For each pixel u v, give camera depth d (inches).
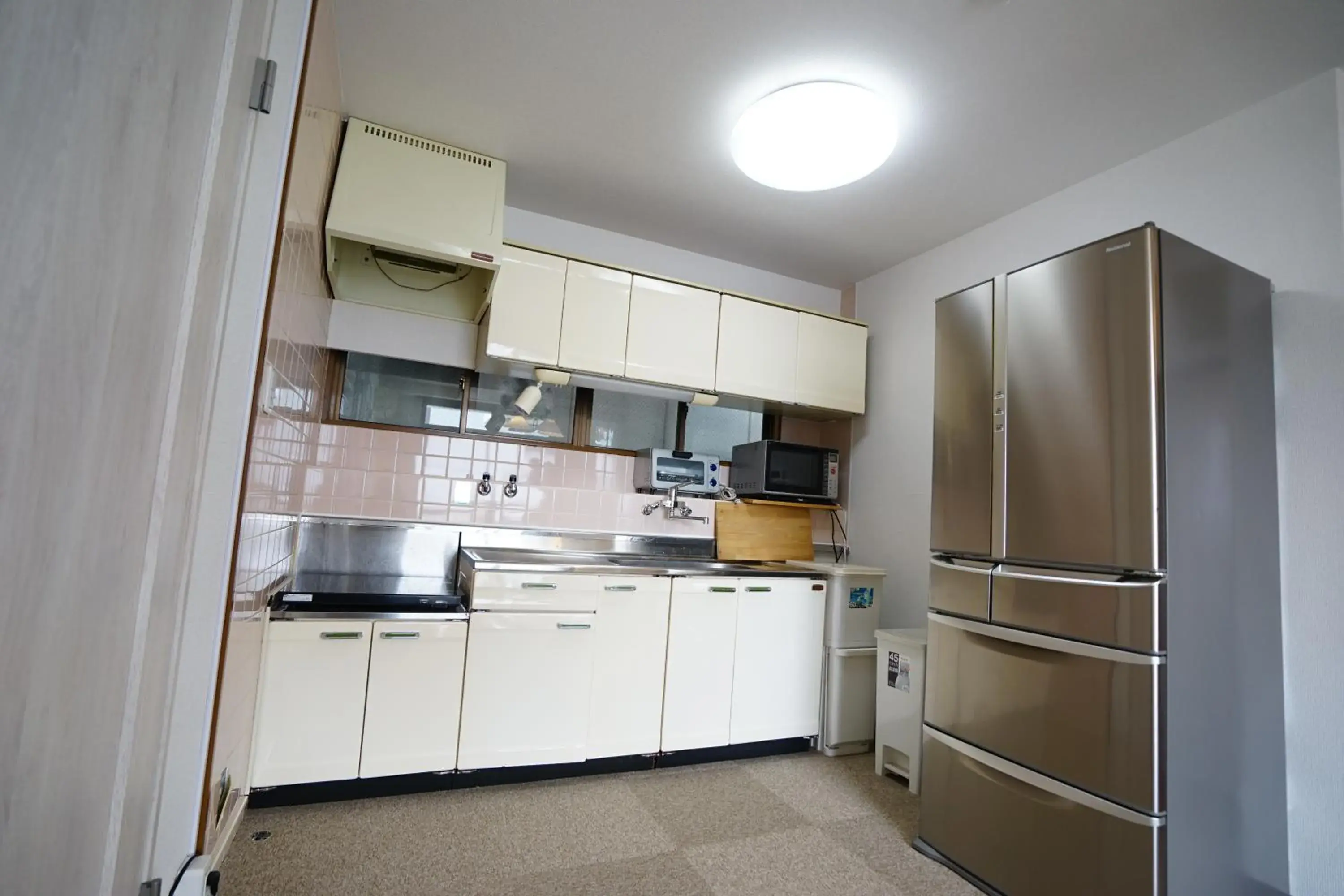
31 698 26.6
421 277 116.3
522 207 126.2
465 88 90.7
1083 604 68.2
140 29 30.1
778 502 137.3
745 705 115.6
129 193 29.8
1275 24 70.3
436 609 94.3
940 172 104.4
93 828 30.3
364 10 76.7
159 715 38.1
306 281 74.6
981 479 82.4
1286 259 79.2
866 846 86.1
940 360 90.6
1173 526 64.5
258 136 46.8
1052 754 70.0
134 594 32.5
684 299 125.5
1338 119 76.0
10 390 26.3
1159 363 65.3
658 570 110.0
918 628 128.0
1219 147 87.6
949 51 77.6
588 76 87.2
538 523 126.2
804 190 99.9
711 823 90.3
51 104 27.6
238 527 45.8
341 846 78.1
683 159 106.3
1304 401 75.7
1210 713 65.5
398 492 116.0
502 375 124.4
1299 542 74.6
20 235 26.8
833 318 140.3
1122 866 62.6
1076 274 73.3
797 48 79.1
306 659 86.7
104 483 29.5
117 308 29.6
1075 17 71.3
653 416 141.1
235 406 45.1
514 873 74.7
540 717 99.3
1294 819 72.3
